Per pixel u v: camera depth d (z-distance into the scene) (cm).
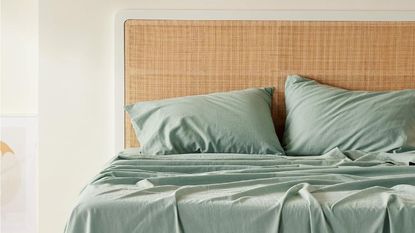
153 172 203
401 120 264
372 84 301
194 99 278
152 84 303
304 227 154
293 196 164
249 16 299
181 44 301
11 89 316
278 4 303
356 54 300
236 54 301
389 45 300
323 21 299
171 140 257
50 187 306
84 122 305
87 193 170
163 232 155
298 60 300
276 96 302
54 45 302
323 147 264
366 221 153
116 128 302
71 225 157
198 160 220
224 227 155
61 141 305
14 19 314
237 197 162
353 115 267
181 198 160
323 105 274
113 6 303
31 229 313
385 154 240
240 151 258
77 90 304
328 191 174
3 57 315
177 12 300
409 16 299
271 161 220
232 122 261
